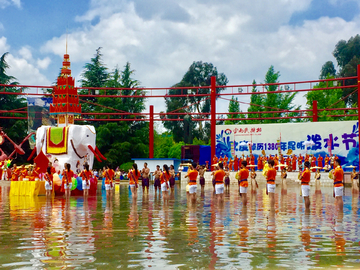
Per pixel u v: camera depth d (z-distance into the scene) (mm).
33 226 11898
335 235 10211
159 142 72188
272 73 68750
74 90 32500
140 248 8773
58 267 7266
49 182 23516
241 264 7430
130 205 18562
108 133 63156
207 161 47250
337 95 67000
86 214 14953
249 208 16844
